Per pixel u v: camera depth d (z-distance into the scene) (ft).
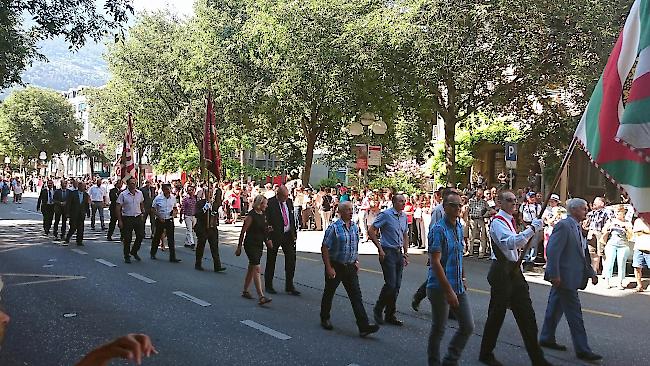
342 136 104.32
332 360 23.29
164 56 127.54
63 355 23.58
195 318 29.91
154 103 130.72
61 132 238.48
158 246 55.83
